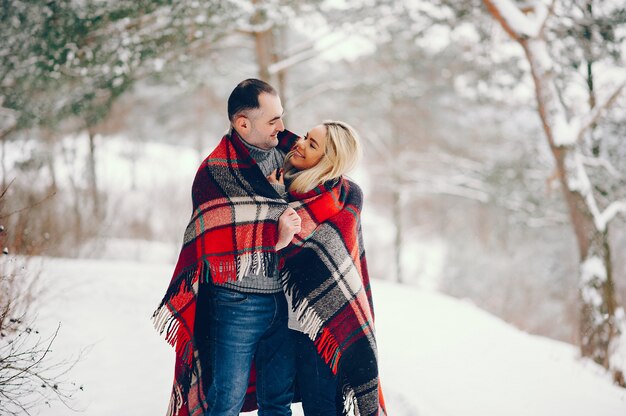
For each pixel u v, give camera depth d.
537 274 17.34
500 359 5.05
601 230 7.92
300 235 2.27
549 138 8.10
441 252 24.58
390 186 18.70
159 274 7.25
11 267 4.36
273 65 10.88
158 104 20.83
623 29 7.67
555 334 16.91
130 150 22.48
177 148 24.48
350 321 2.29
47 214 6.91
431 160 18.83
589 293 7.77
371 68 15.57
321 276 2.26
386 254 24.84
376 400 2.33
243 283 2.23
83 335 4.30
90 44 6.76
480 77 10.24
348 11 9.57
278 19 8.39
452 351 5.09
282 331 2.40
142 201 17.50
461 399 3.79
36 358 3.58
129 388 3.38
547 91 7.95
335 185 2.36
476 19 8.59
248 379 2.43
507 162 12.51
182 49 8.05
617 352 7.39
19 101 7.74
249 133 2.25
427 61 14.48
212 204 2.17
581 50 8.12
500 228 15.77
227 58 11.82
